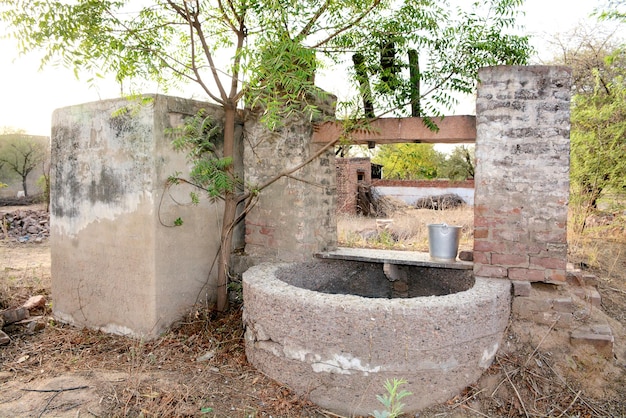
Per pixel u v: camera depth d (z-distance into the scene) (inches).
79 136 169.5
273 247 173.8
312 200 171.3
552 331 132.0
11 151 591.2
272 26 142.3
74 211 172.6
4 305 187.6
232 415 110.3
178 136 156.7
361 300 117.8
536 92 133.7
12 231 400.2
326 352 117.0
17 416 103.6
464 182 665.6
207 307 172.6
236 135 183.9
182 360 139.1
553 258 134.2
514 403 116.8
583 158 252.7
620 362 129.9
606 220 273.1
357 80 149.1
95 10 141.2
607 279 191.6
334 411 116.7
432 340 113.3
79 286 172.1
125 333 158.6
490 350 124.7
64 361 139.1
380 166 810.8
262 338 130.0
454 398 117.5
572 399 117.6
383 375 113.3
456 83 143.5
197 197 166.1
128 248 155.9
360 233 292.4
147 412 106.3
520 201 136.6
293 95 138.6
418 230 301.1
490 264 140.8
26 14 132.6
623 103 241.1
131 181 153.6
